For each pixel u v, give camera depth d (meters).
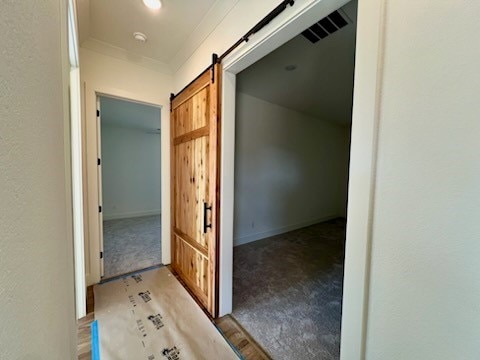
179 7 1.70
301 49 2.16
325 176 5.44
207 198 1.96
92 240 2.36
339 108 4.29
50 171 0.55
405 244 0.72
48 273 0.51
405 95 0.71
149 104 2.65
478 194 0.59
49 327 0.51
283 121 4.27
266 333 1.72
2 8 0.28
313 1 1.04
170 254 2.89
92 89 2.24
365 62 0.79
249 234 3.89
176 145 2.59
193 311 1.97
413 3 0.68
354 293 0.85
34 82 0.42
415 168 0.69
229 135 1.84
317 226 5.00
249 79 2.92
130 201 5.93
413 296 0.71
